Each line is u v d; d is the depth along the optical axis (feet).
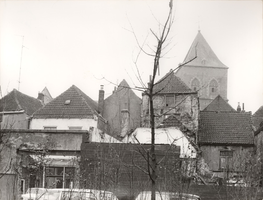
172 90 125.90
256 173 57.21
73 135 79.61
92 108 124.36
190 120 122.31
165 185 44.78
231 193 52.85
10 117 116.98
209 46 290.97
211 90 281.74
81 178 56.08
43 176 67.31
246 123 125.39
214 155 119.44
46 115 118.73
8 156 69.62
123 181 57.47
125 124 128.67
